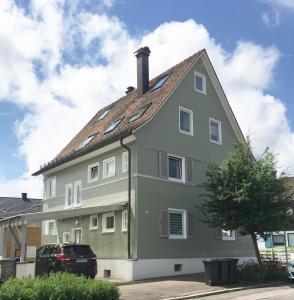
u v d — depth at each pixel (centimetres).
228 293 1623
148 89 2709
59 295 1023
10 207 4784
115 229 2259
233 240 2588
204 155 2527
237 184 1972
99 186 2447
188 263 2291
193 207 2384
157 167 2248
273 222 1955
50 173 3028
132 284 1864
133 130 2158
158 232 2184
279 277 1948
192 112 2509
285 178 2016
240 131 2766
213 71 2658
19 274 1969
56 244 1942
